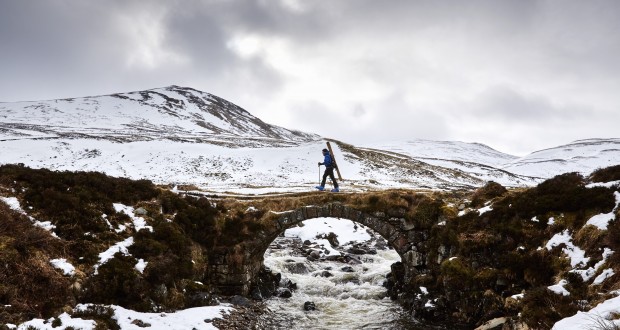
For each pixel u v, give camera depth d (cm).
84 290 1294
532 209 1681
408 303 1806
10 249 1210
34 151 6681
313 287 2128
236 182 5434
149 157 6750
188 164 6462
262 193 3019
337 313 1747
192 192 2819
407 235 2014
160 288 1449
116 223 1677
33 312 1122
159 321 1281
